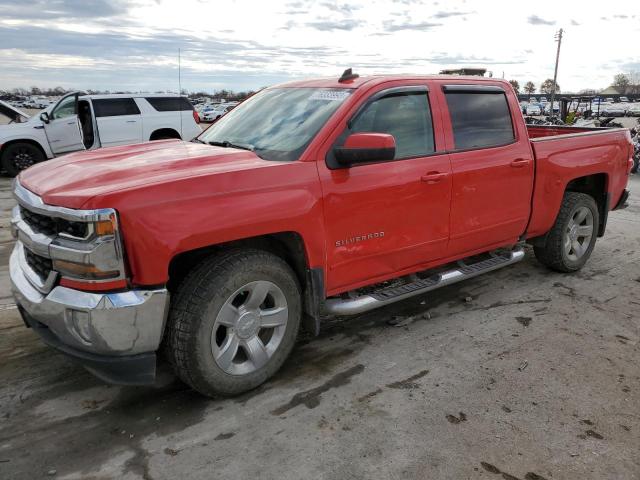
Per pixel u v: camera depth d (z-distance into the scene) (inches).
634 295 192.2
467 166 160.9
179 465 102.4
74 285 104.8
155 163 123.9
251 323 124.3
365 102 141.3
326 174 130.6
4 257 228.7
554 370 138.8
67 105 492.4
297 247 130.6
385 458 104.5
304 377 135.0
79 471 100.6
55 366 138.6
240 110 173.0
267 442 109.3
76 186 109.8
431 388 129.9
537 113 1711.4
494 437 111.1
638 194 404.2
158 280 106.3
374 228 141.6
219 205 112.4
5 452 105.6
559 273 214.5
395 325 165.8
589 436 111.9
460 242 165.9
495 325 166.4
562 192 194.4
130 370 109.7
